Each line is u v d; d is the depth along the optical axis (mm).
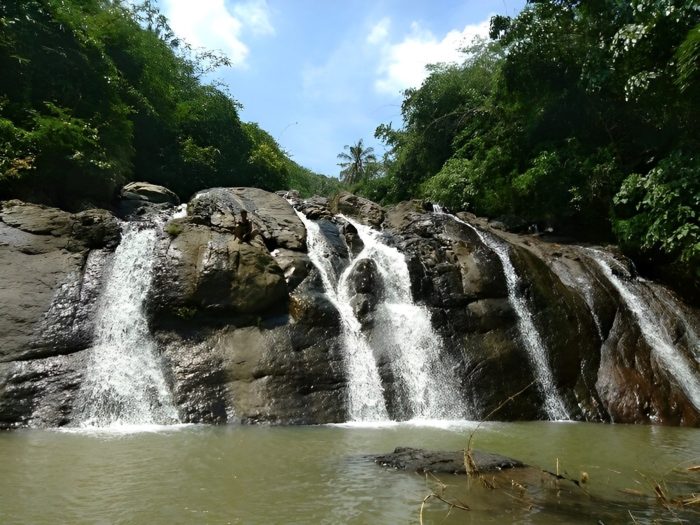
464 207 23672
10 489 5160
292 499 5023
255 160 27250
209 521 4426
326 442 7793
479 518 4559
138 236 11844
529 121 20734
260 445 7453
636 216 15836
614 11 15523
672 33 12672
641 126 17562
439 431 8992
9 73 13984
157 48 24375
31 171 12820
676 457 7469
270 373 10133
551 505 4961
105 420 8812
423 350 11602
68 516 4477
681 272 15461
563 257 15898
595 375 12180
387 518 4547
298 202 17219
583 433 9383
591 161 18438
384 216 17719
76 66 15578
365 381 10562
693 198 13703
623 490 5609
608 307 13812
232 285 11039
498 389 11273
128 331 10312
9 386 8727
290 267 12242
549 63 18375
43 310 9992
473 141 25484
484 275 13344
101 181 14438
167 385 9633
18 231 11164
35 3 14867
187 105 24938
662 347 13312
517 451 7621
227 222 12664
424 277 13125
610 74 15305
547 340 12484
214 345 10461
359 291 12477
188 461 6398
